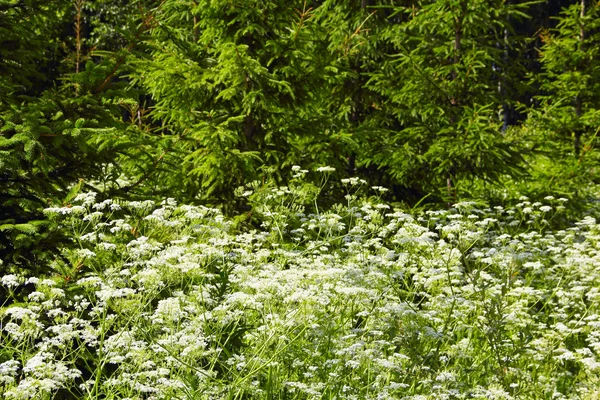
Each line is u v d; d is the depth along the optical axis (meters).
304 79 8.50
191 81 7.98
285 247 6.25
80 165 5.48
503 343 5.18
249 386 4.16
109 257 5.08
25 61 5.98
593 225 8.08
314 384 4.33
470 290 5.64
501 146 9.48
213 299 4.78
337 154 8.66
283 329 4.18
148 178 6.37
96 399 3.82
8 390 3.45
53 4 6.38
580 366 5.60
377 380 4.45
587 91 12.40
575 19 12.73
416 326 4.80
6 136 5.03
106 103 5.57
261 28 8.11
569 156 10.82
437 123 9.94
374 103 10.91
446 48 9.91
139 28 5.73
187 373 4.10
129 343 4.04
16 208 5.27
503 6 9.99
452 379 4.45
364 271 5.46
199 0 8.73
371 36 10.31
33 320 3.81
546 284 7.14
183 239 5.14
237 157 7.59
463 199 9.30
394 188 10.44
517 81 10.50
